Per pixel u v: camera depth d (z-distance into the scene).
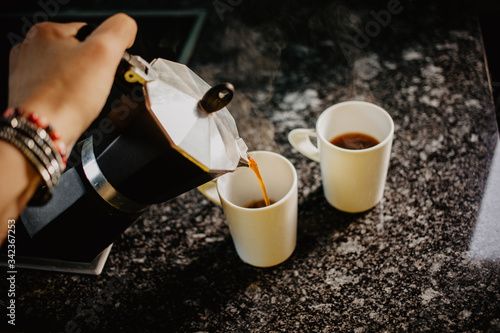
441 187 0.58
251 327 0.51
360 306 0.51
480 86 0.67
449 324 0.49
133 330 0.51
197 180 0.44
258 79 0.73
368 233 0.56
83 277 0.56
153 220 0.60
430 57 0.72
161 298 0.53
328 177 0.55
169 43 0.81
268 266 0.54
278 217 0.50
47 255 0.56
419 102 0.67
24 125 0.39
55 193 0.47
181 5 0.85
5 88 0.75
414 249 0.54
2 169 0.39
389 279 0.52
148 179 0.44
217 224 0.58
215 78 0.74
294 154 0.64
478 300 0.50
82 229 0.48
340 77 0.72
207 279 0.54
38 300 0.54
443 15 0.79
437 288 0.51
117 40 0.42
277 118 0.67
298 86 0.71
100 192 0.45
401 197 0.58
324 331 0.50
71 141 0.41
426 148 0.62
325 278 0.53
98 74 0.41
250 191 0.56
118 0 0.88
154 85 0.43
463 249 0.53
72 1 0.89
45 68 0.41
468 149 0.61
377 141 0.56
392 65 0.72
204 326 0.51
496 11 0.90
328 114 0.56
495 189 0.57
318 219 0.58
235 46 0.78
